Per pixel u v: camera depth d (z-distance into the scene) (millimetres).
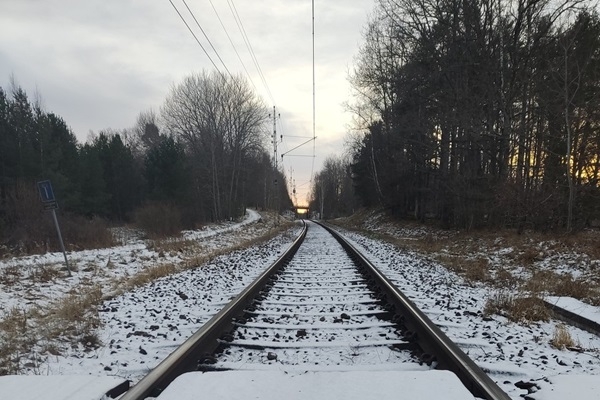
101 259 15055
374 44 34781
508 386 3672
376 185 46625
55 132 49844
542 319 6500
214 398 2971
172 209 30812
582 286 8656
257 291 7785
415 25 26125
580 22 17953
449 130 25344
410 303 5871
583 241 13281
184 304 7316
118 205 57875
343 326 5520
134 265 14180
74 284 10633
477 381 3232
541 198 18047
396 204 42844
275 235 30938
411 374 3377
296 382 3258
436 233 27984
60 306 7742
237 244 23828
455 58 23172
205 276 10766
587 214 19688
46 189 11781
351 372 3455
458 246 18391
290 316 6125
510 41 21031
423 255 16266
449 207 27312
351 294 7766
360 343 4789
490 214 22688
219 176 59625
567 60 17297
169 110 64562
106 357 4641
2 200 23688
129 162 59594
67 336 5566
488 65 21234
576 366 4266
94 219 24953
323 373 3441
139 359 4523
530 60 20484
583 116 18000
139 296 8305
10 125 42000
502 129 20844
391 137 33312
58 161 42938
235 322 5660
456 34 23484
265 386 3189
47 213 21109
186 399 2947
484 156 24484
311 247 19125
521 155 20656
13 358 4691
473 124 21000
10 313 7215
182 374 3438
